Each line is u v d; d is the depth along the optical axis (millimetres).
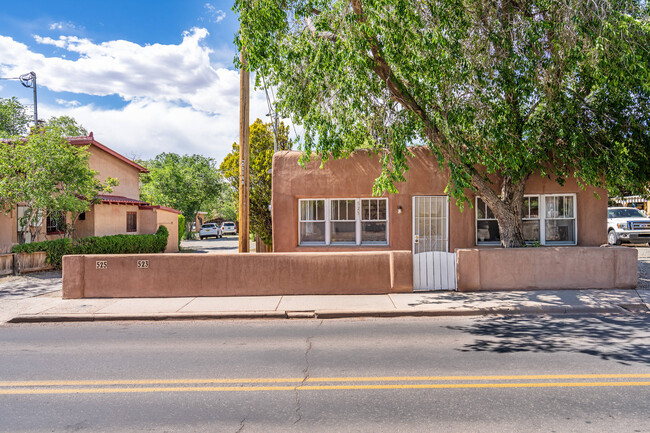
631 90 9859
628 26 8453
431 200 12578
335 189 12570
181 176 47125
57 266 15711
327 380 5031
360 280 10164
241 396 4602
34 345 6703
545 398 4430
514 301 9031
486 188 10789
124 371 5445
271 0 8562
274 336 7109
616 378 4965
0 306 9430
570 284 10180
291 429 3832
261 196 19391
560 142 10664
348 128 10445
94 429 3893
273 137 20531
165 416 4141
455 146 9789
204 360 5852
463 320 8039
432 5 8609
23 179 14789
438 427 3826
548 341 6520
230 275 10156
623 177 10180
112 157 23094
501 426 3832
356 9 8938
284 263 10164
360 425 3889
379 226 12805
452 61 8930
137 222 24516
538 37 9148
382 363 5609
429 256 10211
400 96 9977
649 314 8336
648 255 17078
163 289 10172
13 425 3992
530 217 12562
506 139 9656
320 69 8891
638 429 3752
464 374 5152
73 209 15773
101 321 8453
